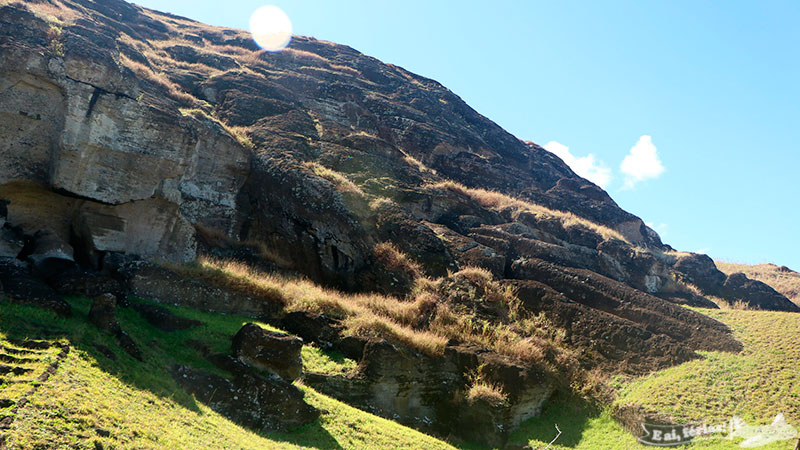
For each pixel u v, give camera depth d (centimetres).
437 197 2411
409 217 2083
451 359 1477
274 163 2105
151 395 835
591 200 3300
